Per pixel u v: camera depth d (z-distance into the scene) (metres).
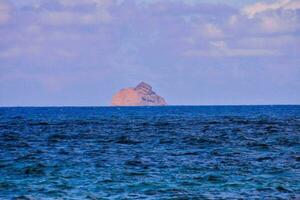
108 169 104.62
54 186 86.38
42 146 155.50
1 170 103.94
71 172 100.81
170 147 150.12
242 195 78.62
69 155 130.38
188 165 109.56
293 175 95.81
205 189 83.38
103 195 79.19
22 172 101.19
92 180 91.75
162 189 83.62
